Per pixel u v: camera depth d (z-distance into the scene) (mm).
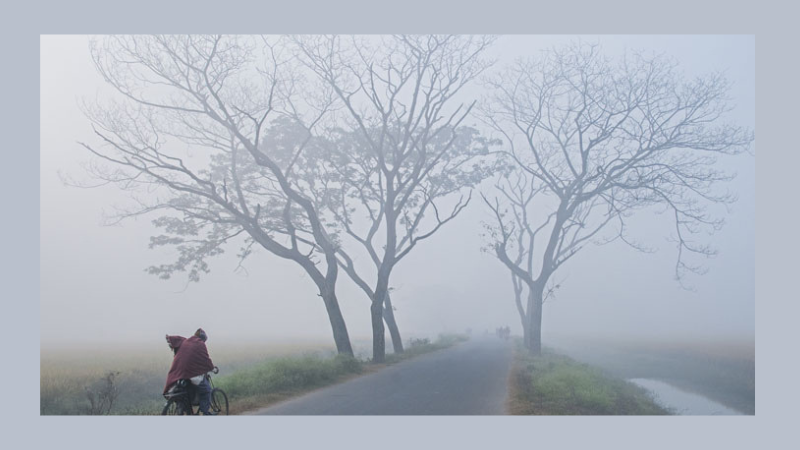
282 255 28312
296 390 16750
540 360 28859
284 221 28797
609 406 15008
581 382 17109
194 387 11102
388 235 29984
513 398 15344
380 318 29172
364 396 15680
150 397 18344
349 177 31656
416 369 24266
